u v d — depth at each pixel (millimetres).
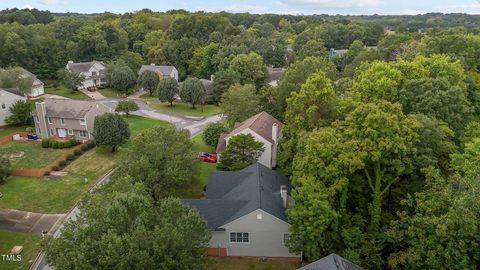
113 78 96375
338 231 28203
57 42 110312
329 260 22859
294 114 40125
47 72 105938
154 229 21688
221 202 32125
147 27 150375
